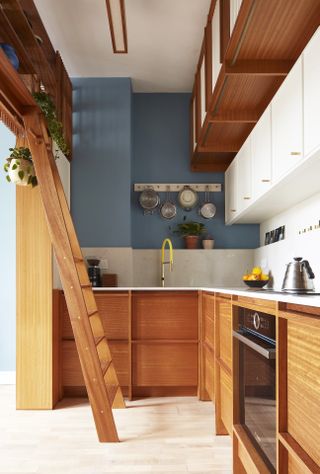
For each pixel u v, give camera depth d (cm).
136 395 423
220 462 266
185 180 543
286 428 156
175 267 525
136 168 542
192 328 420
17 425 338
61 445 296
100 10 382
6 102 287
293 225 390
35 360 383
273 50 293
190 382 417
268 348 175
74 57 462
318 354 127
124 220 502
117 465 263
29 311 385
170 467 260
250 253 528
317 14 249
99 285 465
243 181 415
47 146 328
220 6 324
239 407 242
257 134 352
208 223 538
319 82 215
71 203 503
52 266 390
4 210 502
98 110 509
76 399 413
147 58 464
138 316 420
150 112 546
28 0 340
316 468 125
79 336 304
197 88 467
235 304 241
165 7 378
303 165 247
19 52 315
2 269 498
